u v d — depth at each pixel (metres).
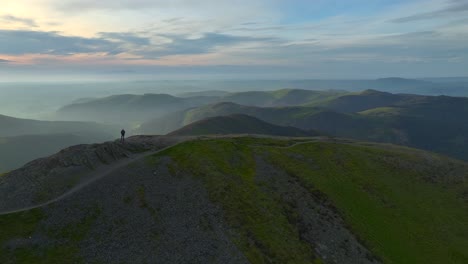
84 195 54.94
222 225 54.47
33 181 58.25
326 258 56.56
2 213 50.00
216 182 64.38
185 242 49.66
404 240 67.56
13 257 42.62
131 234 49.38
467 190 90.56
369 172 90.88
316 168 87.00
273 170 79.81
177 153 74.62
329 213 69.25
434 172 98.00
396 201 80.25
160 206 55.94
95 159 67.81
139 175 63.06
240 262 48.16
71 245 45.97
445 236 71.50
